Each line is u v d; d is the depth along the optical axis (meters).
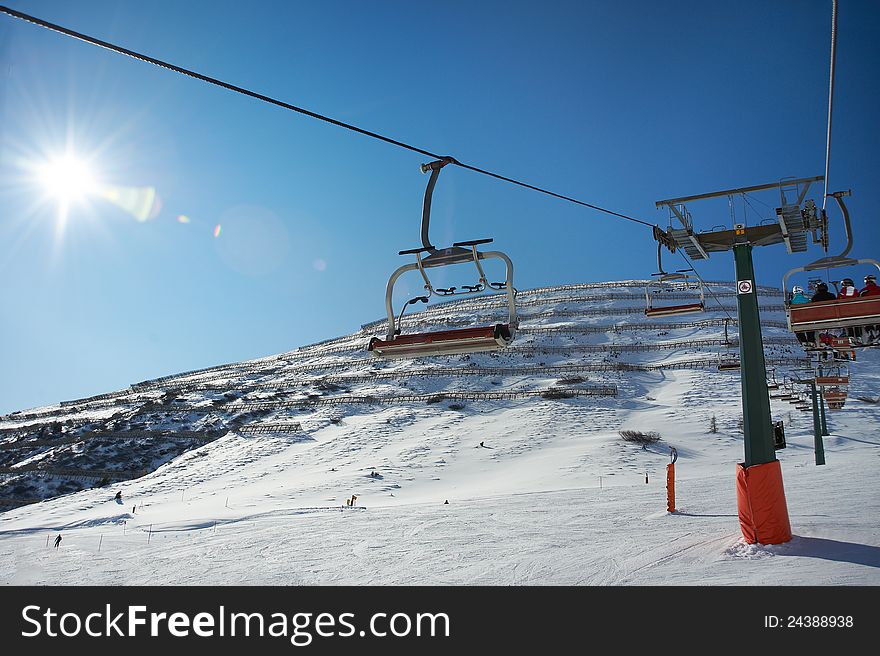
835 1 6.34
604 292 129.75
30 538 27.19
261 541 18.31
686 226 11.46
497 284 7.44
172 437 69.69
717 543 11.18
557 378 81.31
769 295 115.00
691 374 77.19
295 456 56.66
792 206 10.51
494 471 45.69
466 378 84.62
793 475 23.16
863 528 10.93
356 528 19.31
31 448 71.75
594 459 44.56
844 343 13.84
